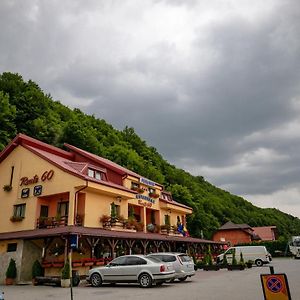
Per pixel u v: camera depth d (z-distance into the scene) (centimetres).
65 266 1881
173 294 1341
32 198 2702
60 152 3259
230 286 1562
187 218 6197
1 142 4053
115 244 2400
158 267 1655
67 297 1368
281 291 655
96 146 5338
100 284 1784
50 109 5928
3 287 1919
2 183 2961
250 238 6838
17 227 2689
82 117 7306
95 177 2942
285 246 5666
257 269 2789
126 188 2961
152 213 3741
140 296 1319
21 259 2206
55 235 2014
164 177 7025
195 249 3847
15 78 5459
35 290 1695
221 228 6975
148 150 8144
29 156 2875
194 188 8338
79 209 2584
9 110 4391
